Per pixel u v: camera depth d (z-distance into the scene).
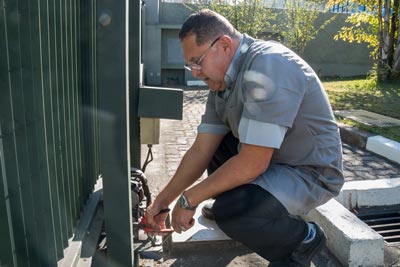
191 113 6.74
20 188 1.30
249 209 1.67
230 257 2.17
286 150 1.74
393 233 2.56
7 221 1.18
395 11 9.05
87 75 2.27
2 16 1.13
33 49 1.38
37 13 1.37
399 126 4.83
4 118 1.18
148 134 2.67
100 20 1.47
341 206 2.41
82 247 1.92
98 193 2.45
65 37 1.77
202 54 1.64
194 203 1.70
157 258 2.13
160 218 1.98
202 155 2.02
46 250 1.51
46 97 1.53
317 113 1.66
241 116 1.65
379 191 2.84
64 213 1.77
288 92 1.53
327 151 1.73
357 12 10.70
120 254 1.73
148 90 2.54
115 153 1.59
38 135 1.44
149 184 3.22
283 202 1.68
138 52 2.50
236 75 1.67
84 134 2.24
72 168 1.92
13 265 1.23
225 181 1.62
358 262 2.07
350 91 8.16
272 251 1.78
